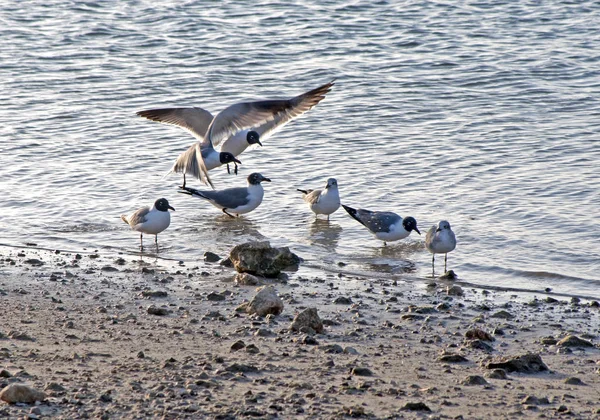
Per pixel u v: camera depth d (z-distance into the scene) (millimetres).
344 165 21172
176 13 36406
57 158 21922
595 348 11273
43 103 26219
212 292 13516
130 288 13930
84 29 34469
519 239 16625
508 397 9266
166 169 21297
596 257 15734
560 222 17344
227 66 29891
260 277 14891
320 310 12945
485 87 26969
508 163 20766
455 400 9109
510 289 14328
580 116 24078
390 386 9492
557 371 10320
